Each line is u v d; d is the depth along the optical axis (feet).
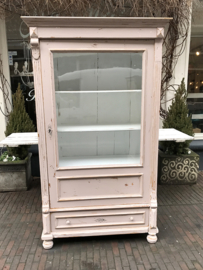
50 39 5.61
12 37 12.04
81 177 6.42
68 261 6.27
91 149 7.70
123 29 5.63
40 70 5.76
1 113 12.21
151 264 6.15
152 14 10.48
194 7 11.60
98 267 6.07
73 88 7.13
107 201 6.66
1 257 6.38
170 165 11.06
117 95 7.41
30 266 6.08
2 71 12.04
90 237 7.30
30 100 12.57
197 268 6.00
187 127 11.10
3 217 8.39
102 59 6.97
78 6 9.98
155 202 6.68
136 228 6.85
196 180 11.30
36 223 8.04
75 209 6.54
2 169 10.27
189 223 8.04
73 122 7.46
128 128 7.11
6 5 10.87
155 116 6.20
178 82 12.29
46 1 9.77
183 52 12.00
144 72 5.98
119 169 6.50
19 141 8.45
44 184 6.35
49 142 6.15
